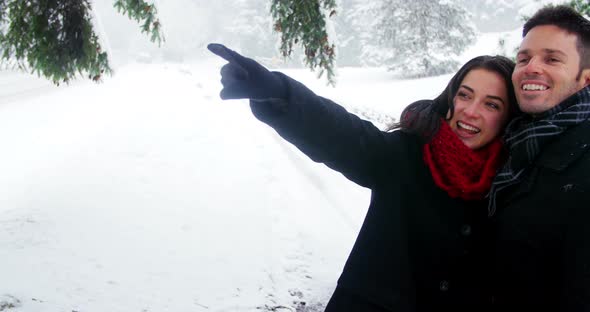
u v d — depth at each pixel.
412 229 1.54
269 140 10.13
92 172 7.17
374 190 1.60
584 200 1.20
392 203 1.54
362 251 1.57
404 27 26.83
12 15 3.91
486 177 1.47
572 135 1.27
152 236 5.03
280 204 6.23
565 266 1.21
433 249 1.53
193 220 5.53
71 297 3.66
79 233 4.95
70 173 7.13
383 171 1.56
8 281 3.74
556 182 1.26
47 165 7.72
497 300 1.44
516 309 1.39
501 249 1.38
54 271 4.06
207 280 4.18
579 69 1.36
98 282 3.97
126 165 7.60
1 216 5.38
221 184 6.93
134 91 16.98
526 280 1.33
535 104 1.39
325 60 4.19
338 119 1.44
